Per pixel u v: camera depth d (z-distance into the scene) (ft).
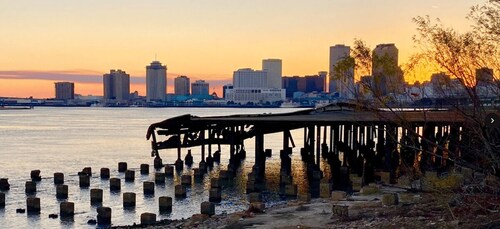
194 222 77.61
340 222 64.08
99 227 100.22
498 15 57.26
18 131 442.09
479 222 53.31
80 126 536.01
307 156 192.75
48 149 276.00
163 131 173.17
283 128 171.22
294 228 62.90
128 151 268.62
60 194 133.28
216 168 187.42
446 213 59.26
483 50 67.00
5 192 140.15
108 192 139.64
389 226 57.72
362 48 74.38
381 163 161.07
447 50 65.46
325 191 111.75
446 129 170.60
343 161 182.39
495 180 60.39
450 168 118.21
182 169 180.75
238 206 116.67
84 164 209.67
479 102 56.34
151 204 122.83
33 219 107.76
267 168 187.62
